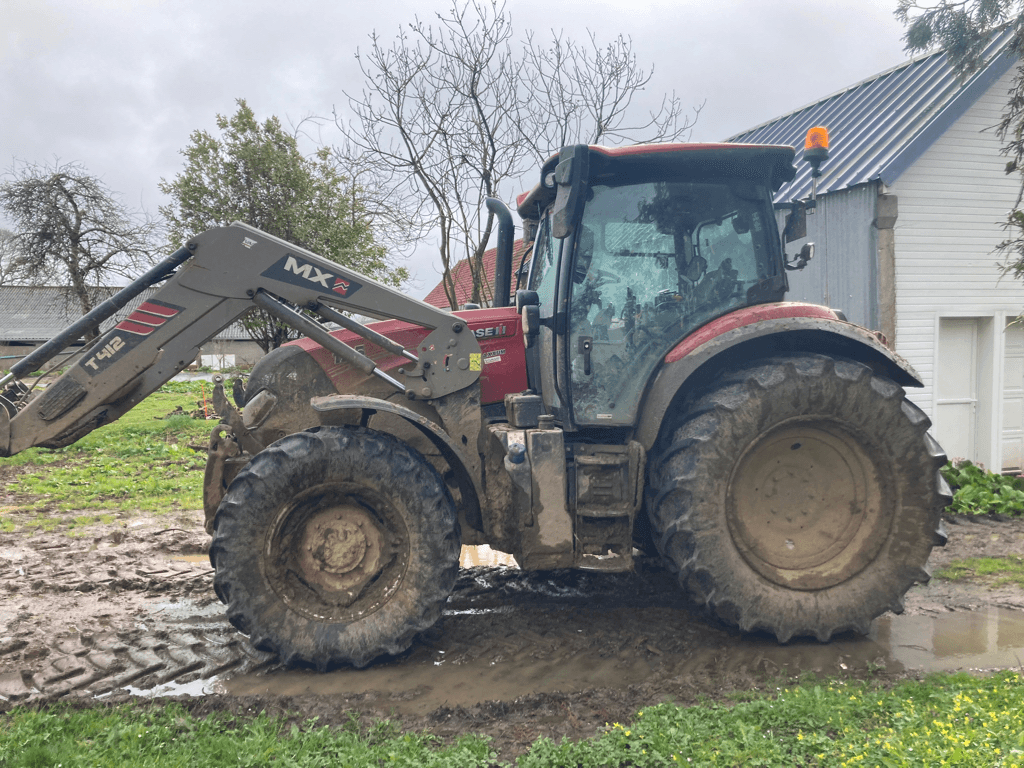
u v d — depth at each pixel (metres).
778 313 3.90
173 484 8.60
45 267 26.75
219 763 2.68
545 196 4.79
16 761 2.64
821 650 3.77
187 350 3.81
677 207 4.07
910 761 2.43
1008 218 7.44
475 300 10.42
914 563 3.83
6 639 3.98
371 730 2.96
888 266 8.18
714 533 3.66
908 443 3.78
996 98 8.45
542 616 4.30
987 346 8.80
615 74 10.21
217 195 16.77
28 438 3.73
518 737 2.93
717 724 2.92
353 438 3.60
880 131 8.95
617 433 4.16
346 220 17.23
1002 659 3.63
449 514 3.67
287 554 3.59
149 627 4.18
